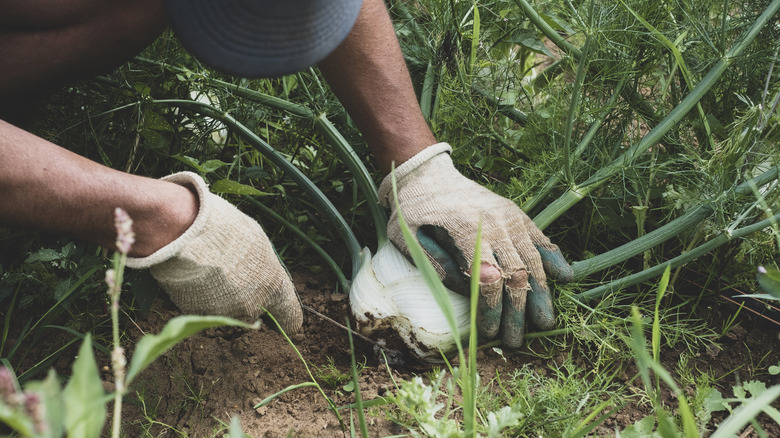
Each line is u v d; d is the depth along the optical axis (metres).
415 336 1.75
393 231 1.80
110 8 1.64
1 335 1.89
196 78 2.12
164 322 1.93
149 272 1.71
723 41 1.91
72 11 1.61
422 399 1.07
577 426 1.38
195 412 1.70
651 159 2.01
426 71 2.32
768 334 1.89
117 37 1.70
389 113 1.79
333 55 1.71
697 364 1.83
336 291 2.03
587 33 1.75
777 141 1.89
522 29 2.33
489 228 1.71
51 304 1.92
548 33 2.08
